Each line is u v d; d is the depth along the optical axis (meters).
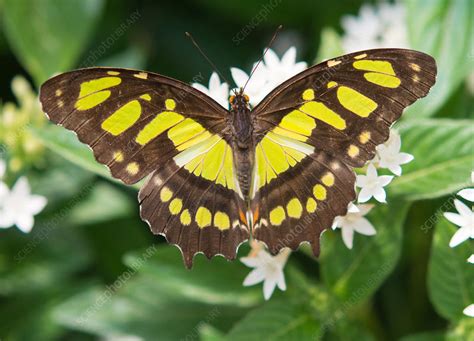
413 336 0.39
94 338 0.44
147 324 0.42
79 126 0.37
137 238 0.44
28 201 0.41
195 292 0.40
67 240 0.44
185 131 0.39
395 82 0.37
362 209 0.38
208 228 0.38
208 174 0.39
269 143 0.39
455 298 0.39
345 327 0.40
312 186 0.38
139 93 0.38
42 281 0.44
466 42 0.41
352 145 0.38
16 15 0.45
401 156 0.38
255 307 0.42
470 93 0.44
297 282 0.40
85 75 0.37
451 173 0.39
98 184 0.44
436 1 0.41
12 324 0.43
